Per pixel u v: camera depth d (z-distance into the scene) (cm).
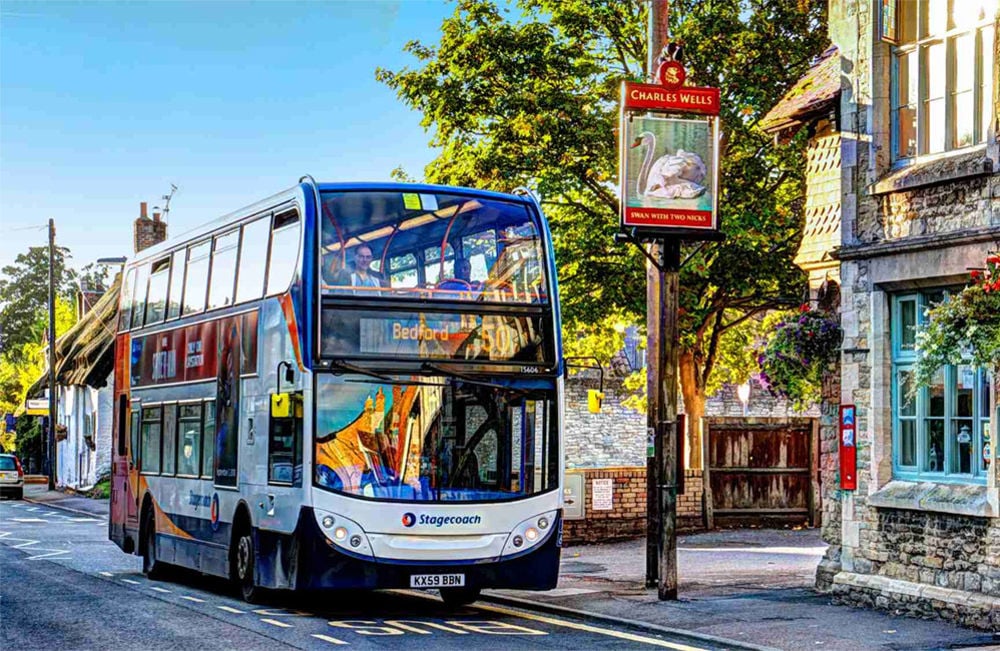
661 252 1880
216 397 1838
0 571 2284
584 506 2611
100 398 5594
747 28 2823
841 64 1627
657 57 1834
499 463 1544
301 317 1520
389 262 1551
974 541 1405
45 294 12069
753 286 2873
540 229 1617
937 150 1512
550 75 2794
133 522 2217
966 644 1276
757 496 2806
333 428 1497
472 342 1556
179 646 1322
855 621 1438
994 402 1374
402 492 1501
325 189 1561
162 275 2161
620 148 1639
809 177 1736
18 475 5512
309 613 1630
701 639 1353
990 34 1442
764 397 4669
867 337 1570
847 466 1592
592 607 1625
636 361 4794
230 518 1753
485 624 1504
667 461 1664
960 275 1438
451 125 2811
